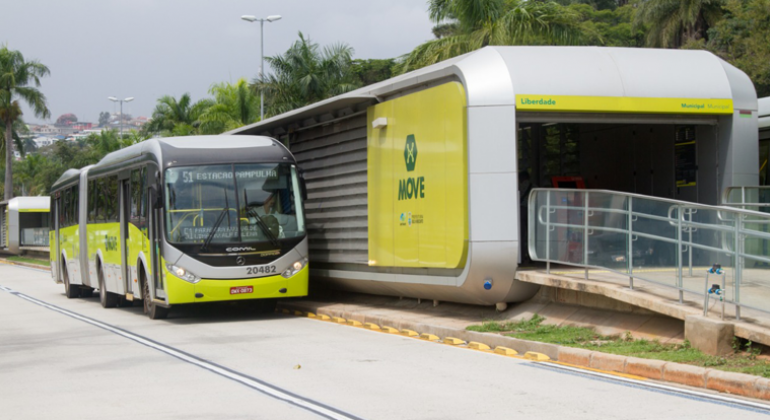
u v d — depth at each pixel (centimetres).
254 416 790
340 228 1811
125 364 1159
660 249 1102
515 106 1330
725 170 1439
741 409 771
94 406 862
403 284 1581
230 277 1645
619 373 989
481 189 1334
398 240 1562
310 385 948
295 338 1397
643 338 1117
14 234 5912
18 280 3803
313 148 1964
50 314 2072
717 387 870
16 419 811
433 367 1059
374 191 1652
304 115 1902
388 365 1082
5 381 1052
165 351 1280
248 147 1734
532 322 1319
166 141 1756
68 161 10075
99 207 2266
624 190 1689
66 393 948
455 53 3222
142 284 1873
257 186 1694
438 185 1427
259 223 1675
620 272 1172
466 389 899
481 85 1341
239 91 4984
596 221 1218
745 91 1450
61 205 2805
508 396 855
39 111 7050
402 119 1549
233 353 1232
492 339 1234
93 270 2345
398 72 3491
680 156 1537
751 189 1445
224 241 1652
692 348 1006
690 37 4984
